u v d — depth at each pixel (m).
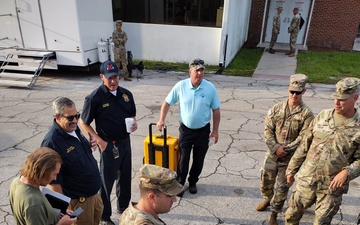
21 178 2.05
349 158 2.55
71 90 8.39
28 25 9.05
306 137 2.81
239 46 14.29
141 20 11.53
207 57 11.32
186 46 11.39
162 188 1.62
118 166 3.28
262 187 3.52
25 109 6.93
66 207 2.24
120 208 3.57
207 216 3.60
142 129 5.95
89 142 2.82
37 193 2.02
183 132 3.71
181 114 3.68
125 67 9.22
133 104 3.37
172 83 9.15
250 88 8.82
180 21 11.22
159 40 11.58
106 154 3.17
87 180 2.64
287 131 3.12
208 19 10.91
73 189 2.61
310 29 15.02
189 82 3.61
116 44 9.02
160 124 3.75
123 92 3.25
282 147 3.12
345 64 11.89
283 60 12.55
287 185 3.23
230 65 11.52
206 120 3.66
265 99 7.84
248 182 4.29
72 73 10.18
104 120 3.10
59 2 8.62
